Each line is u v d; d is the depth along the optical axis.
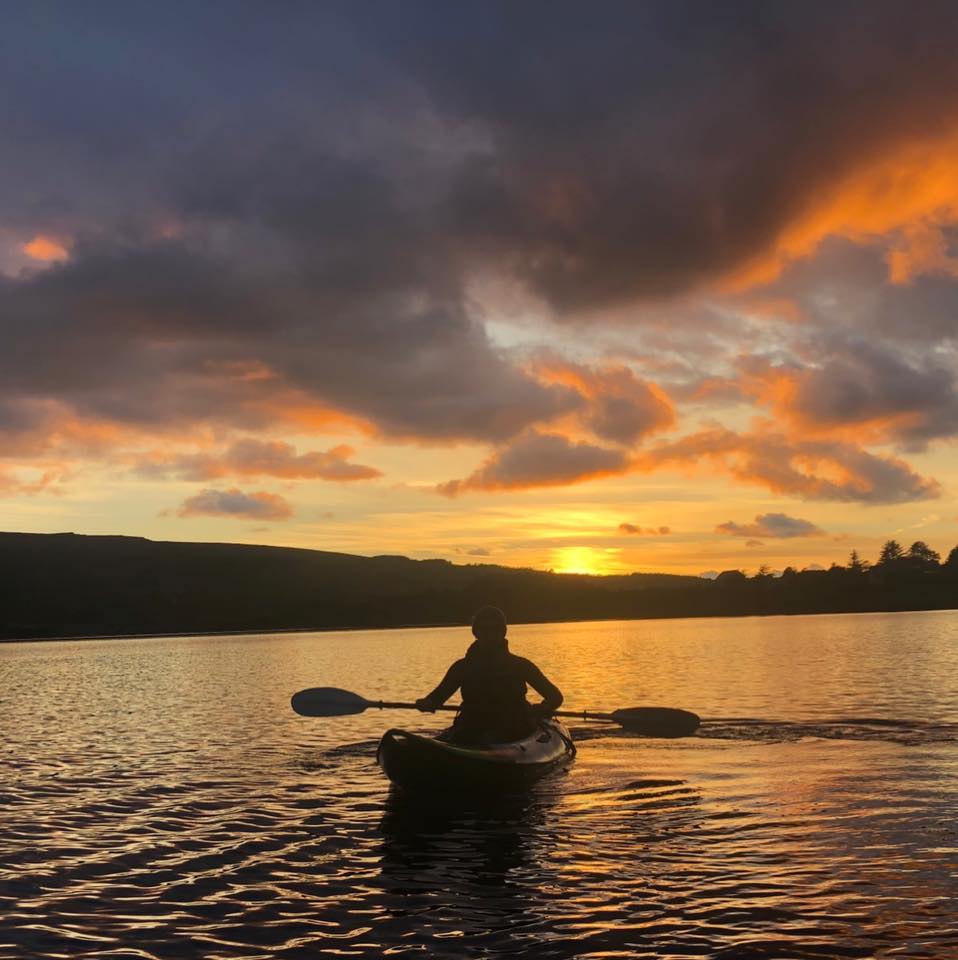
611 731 14.48
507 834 8.19
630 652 39.12
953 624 69.75
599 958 5.27
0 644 78.94
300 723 16.52
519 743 11.37
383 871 7.11
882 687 20.86
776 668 27.58
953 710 16.27
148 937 5.71
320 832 8.36
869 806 8.70
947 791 9.27
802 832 7.83
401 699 20.59
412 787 10.06
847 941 5.37
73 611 126.88
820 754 11.80
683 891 6.39
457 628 112.50
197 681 27.39
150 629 122.94
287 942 5.61
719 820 8.40
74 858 7.52
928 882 6.36
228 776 11.20
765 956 5.20
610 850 7.52
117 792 10.26
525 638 58.88
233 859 7.48
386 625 126.62
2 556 140.00
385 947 5.51
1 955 5.41
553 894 6.45
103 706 20.28
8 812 9.23
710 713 16.39
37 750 13.59
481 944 5.52
